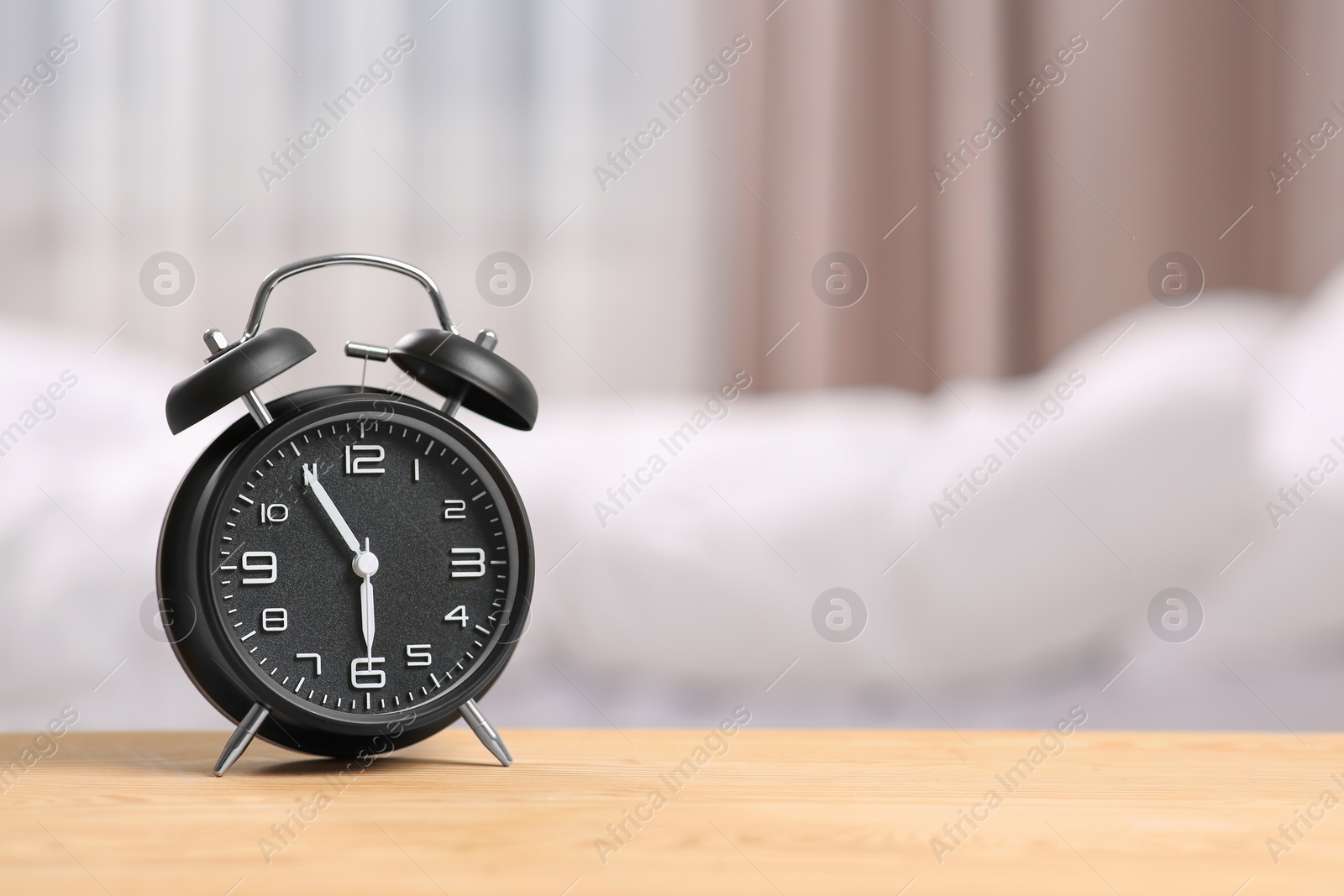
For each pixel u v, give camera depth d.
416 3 2.09
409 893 0.95
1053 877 0.97
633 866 0.97
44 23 2.00
